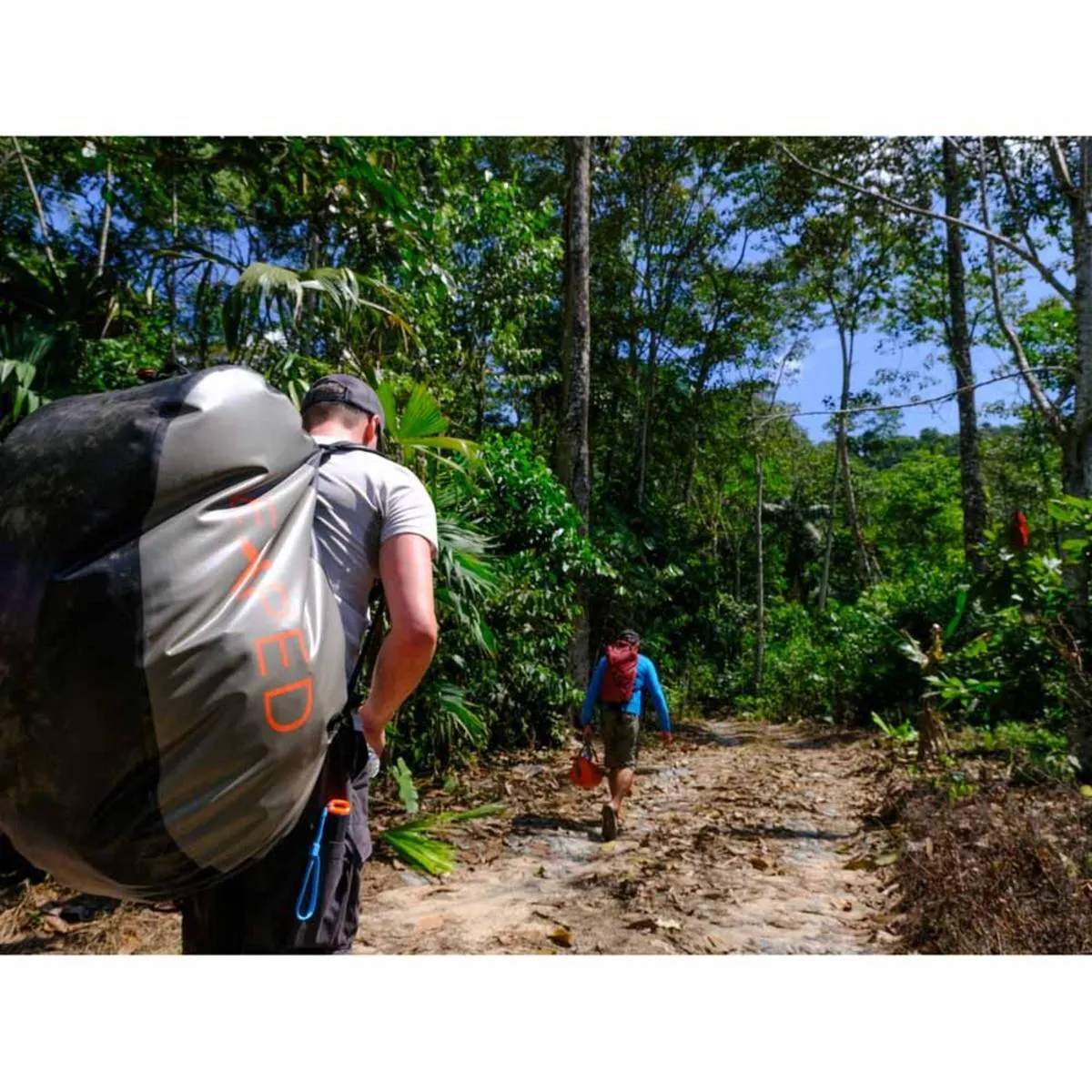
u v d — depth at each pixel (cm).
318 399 203
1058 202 1057
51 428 148
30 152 788
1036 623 731
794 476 3425
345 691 156
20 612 131
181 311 888
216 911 171
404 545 171
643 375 2373
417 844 470
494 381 1662
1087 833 434
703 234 2253
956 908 375
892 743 1077
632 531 2002
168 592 132
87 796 130
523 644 960
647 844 590
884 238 2236
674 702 1947
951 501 3172
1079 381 749
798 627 2367
